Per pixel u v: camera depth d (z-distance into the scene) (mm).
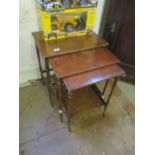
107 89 1574
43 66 1515
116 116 1347
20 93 1467
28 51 1339
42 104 1390
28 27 1185
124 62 1611
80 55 1018
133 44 1443
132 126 1283
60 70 893
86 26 1144
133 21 1310
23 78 1536
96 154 1104
